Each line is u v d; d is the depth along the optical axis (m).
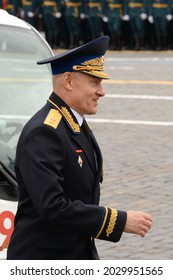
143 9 26.81
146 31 27.36
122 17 27.36
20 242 4.63
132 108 16.19
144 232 4.60
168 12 26.73
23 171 4.56
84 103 4.69
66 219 4.51
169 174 11.17
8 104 6.51
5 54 6.76
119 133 13.87
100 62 4.68
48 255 4.61
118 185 10.56
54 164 4.53
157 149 12.70
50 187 4.49
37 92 6.59
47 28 28.56
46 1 28.27
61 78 4.68
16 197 5.67
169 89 18.48
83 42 28.81
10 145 6.12
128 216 4.58
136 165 11.67
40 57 6.77
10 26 6.82
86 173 4.66
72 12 28.11
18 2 28.77
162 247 8.19
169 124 14.65
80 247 4.66
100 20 27.94
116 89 18.52
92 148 4.76
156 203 9.73
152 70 21.62
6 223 5.62
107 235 4.56
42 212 4.49
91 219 4.54
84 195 4.66
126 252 8.05
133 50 27.64
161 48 27.27
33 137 4.57
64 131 4.63
